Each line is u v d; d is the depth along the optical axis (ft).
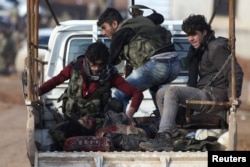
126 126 57.41
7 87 205.36
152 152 54.03
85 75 58.03
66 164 53.98
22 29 271.69
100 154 54.03
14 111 156.46
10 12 287.07
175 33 70.59
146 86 62.59
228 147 55.06
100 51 56.80
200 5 225.35
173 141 55.72
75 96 58.44
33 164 54.54
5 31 261.44
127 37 62.23
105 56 57.00
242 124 129.80
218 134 57.82
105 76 58.13
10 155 101.50
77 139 56.13
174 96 57.47
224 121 59.62
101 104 58.70
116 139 56.44
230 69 58.44
